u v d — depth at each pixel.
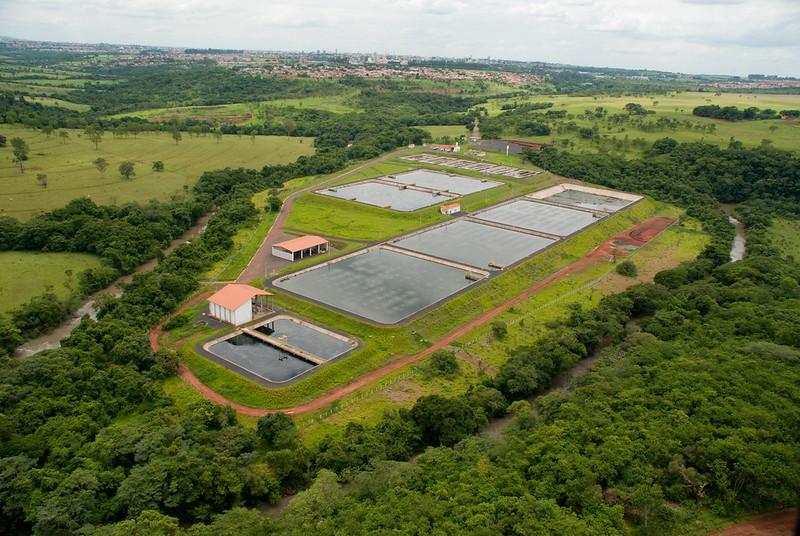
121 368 115.38
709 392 104.44
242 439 96.25
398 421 102.62
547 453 88.81
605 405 102.69
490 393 113.50
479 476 85.25
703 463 86.94
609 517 76.44
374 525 74.81
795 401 102.31
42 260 185.12
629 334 143.75
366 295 156.62
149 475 84.62
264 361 125.62
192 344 130.75
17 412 98.88
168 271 168.88
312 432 104.19
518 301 163.12
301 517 77.56
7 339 133.75
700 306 151.00
